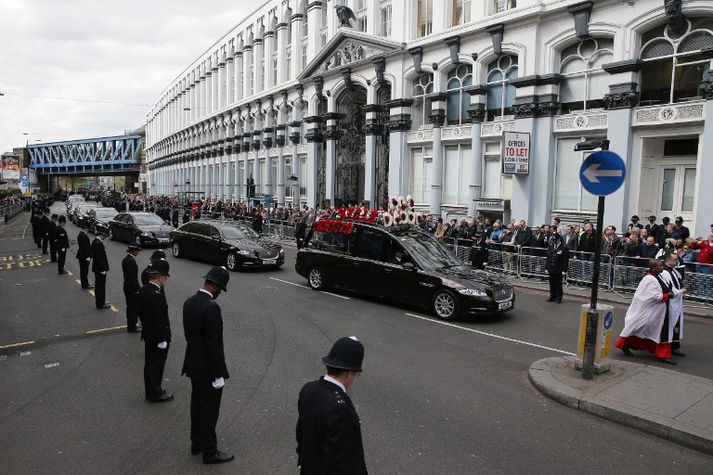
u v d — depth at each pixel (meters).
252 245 16.69
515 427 5.54
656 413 5.60
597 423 5.68
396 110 24.33
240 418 5.66
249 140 43.12
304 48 35.16
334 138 30.45
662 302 7.93
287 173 37.12
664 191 15.60
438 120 22.20
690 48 14.45
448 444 5.12
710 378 7.19
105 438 5.22
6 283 14.29
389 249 11.66
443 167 22.56
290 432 5.33
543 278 14.90
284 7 37.06
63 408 5.96
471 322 10.25
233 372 7.14
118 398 6.26
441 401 6.22
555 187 17.83
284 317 10.40
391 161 24.80
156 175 85.94
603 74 16.58
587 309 6.84
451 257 11.71
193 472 4.55
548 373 6.94
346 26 27.95
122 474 4.53
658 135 15.04
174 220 33.00
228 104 48.78
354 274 12.18
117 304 11.58
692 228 14.88
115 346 8.42
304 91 33.31
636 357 8.21
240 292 12.99
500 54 19.45
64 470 4.59
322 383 2.89
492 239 16.95
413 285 10.93
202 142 56.88
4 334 9.12
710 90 13.65
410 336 9.12
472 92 20.38
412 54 23.36
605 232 14.02
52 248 18.59
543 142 17.80
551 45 17.50
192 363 4.70
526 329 9.73
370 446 5.06
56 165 94.56
